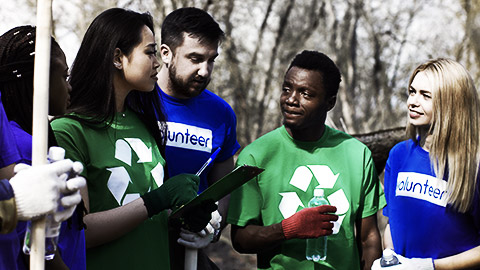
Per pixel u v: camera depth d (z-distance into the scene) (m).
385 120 17.14
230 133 4.14
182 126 3.92
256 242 3.73
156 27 11.72
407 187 3.85
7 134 2.51
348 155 3.92
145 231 3.25
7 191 2.22
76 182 2.32
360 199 3.89
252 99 16.11
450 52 16.58
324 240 3.78
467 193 3.68
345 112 15.84
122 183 3.14
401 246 3.88
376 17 17.22
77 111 3.13
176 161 3.90
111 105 3.17
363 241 3.93
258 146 3.90
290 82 3.78
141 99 3.39
